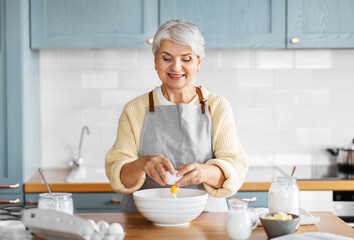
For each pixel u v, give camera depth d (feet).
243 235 4.73
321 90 11.46
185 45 5.98
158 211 5.24
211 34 10.10
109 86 11.28
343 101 11.47
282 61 11.39
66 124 11.28
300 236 4.56
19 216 5.85
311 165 11.48
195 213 5.34
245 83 11.37
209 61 11.31
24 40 9.62
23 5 9.57
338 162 11.08
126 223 5.54
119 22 10.05
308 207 9.60
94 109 11.28
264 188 9.44
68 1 10.01
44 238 4.98
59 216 4.62
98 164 11.35
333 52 11.39
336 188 9.58
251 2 10.11
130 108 6.57
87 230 4.49
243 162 6.23
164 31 5.98
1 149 9.55
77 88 11.25
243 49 11.30
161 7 10.01
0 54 9.52
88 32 10.06
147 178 6.36
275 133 11.46
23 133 9.55
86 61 11.23
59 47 10.05
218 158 6.32
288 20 10.16
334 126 11.50
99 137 11.32
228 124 6.47
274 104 11.43
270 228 4.87
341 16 10.22
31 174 10.27
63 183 9.50
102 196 9.54
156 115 6.47
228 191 5.90
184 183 5.56
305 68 11.41
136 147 6.50
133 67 11.27
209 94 6.67
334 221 5.65
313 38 10.21
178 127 6.41
